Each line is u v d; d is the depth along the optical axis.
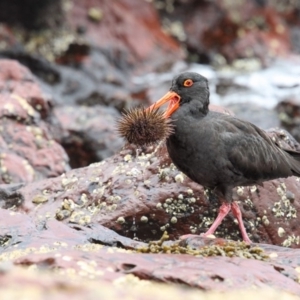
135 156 14.37
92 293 8.14
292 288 10.12
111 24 28.47
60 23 27.44
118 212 13.55
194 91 13.05
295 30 32.75
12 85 19.53
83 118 21.48
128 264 10.07
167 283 9.70
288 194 14.05
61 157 17.94
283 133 14.95
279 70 29.38
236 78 27.91
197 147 12.84
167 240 13.05
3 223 11.98
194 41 30.67
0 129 17.83
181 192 13.63
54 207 13.90
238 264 10.52
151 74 28.14
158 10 30.94
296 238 13.91
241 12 31.36
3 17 26.80
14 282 8.21
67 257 10.05
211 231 12.90
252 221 13.77
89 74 26.41
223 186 13.06
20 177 17.00
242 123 13.23
